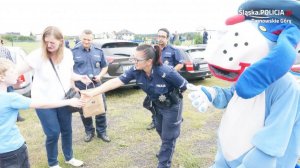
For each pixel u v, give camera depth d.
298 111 1.42
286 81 1.38
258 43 1.36
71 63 3.02
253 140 1.40
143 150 4.01
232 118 1.56
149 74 2.66
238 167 1.46
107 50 6.62
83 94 2.72
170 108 2.81
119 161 3.69
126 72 2.82
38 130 4.82
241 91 1.22
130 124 5.02
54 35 2.67
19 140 2.35
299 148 1.48
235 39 1.41
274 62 1.19
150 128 4.75
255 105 1.46
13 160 2.31
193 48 8.41
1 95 2.19
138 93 7.28
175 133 2.94
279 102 1.37
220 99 1.67
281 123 1.35
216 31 1.54
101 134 4.32
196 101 1.63
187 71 7.93
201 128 4.87
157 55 2.59
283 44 1.21
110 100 6.64
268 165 1.37
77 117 5.49
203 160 3.69
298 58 1.35
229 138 1.56
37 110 2.92
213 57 1.47
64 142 3.40
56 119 3.01
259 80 1.20
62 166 3.51
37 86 2.84
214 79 9.21
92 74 4.11
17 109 2.27
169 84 2.70
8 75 2.18
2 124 2.21
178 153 3.86
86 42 4.06
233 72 1.46
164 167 3.03
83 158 3.76
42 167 3.54
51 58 2.82
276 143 1.34
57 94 2.85
